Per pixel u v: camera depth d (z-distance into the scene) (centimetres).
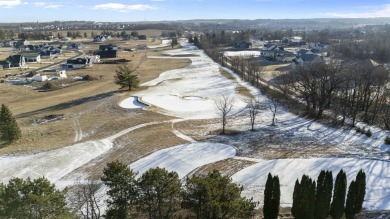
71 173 4309
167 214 2847
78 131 5906
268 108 7119
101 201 3572
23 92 9200
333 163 4441
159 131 5778
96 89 9288
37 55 14775
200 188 2559
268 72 11219
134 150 4984
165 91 8856
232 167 4372
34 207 2311
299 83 8106
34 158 4734
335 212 2989
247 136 5500
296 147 5009
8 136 5316
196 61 14525
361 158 4591
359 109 6788
